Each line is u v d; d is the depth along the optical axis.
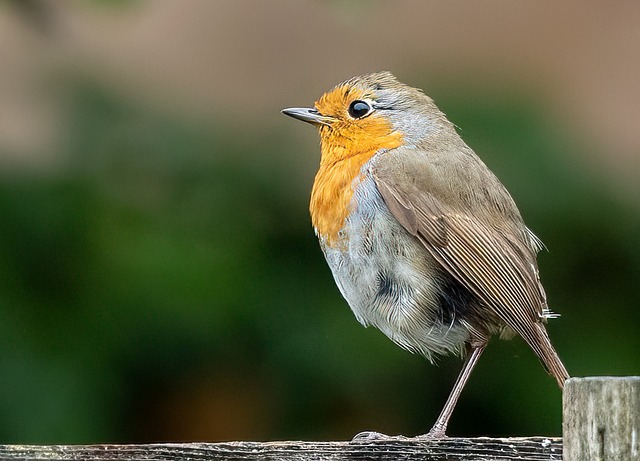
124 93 12.97
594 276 12.91
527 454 8.50
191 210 12.64
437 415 12.70
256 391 12.70
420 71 13.50
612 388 7.47
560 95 13.25
